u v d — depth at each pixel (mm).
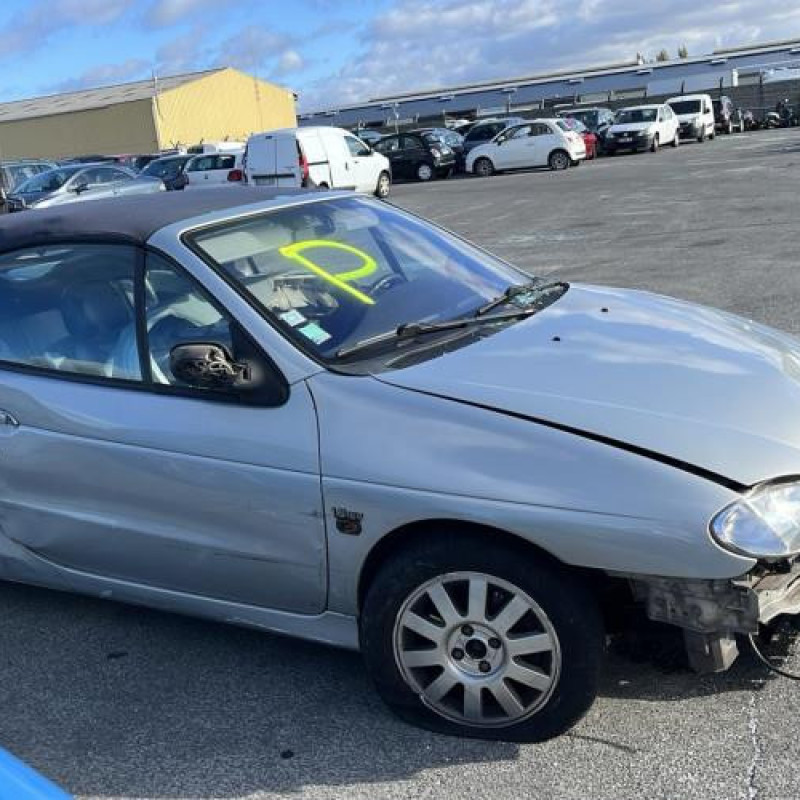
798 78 47062
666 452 2605
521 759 2785
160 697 3291
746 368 3049
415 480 2725
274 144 23094
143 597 3480
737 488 2537
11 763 1739
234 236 3465
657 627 3111
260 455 2969
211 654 3529
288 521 2961
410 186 29078
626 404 2773
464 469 2688
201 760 2947
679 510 2508
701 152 30000
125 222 3510
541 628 2715
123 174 21625
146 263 3355
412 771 2795
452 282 3754
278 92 67688
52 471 3406
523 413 2744
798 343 3650
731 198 15891
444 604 2805
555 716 2764
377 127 65688
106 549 3412
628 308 3664
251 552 3074
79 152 58344
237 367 3057
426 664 2871
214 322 3176
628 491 2551
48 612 3951
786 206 14039
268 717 3127
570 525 2562
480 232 15078
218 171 26828
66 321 3480
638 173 23953
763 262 9844
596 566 2574
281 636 3416
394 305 3426
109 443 3246
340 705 3156
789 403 2855
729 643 2650
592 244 12500
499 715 2854
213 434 3051
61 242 3555
